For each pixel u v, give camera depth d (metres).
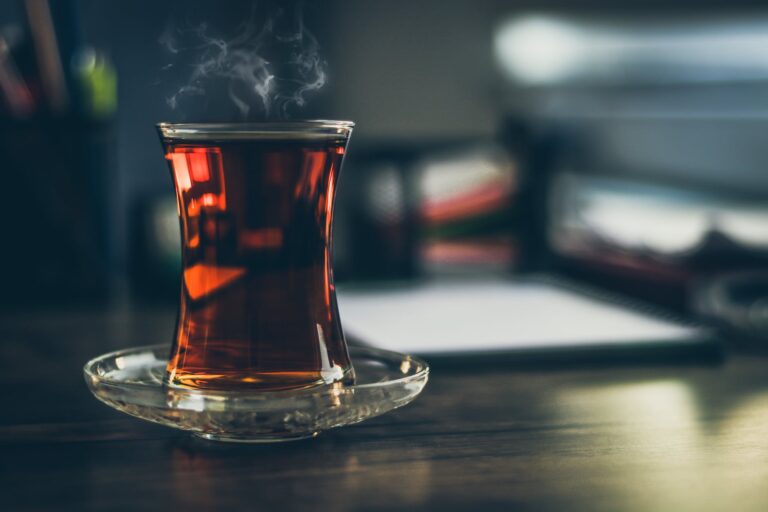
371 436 0.54
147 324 0.82
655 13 1.43
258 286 0.51
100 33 1.33
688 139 1.36
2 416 0.57
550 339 0.70
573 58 1.51
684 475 0.49
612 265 1.14
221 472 0.49
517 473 0.49
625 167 1.33
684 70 1.41
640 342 0.69
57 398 0.60
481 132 1.59
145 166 1.37
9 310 0.90
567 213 1.27
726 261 1.06
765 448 0.53
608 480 0.49
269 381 0.51
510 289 0.91
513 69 1.57
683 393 0.62
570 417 0.57
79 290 0.94
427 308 0.80
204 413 0.49
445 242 1.20
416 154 1.23
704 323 0.78
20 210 0.92
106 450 0.52
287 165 0.50
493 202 1.20
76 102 0.94
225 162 0.50
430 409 0.58
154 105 1.37
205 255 0.51
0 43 0.93
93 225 0.94
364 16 1.55
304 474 0.49
